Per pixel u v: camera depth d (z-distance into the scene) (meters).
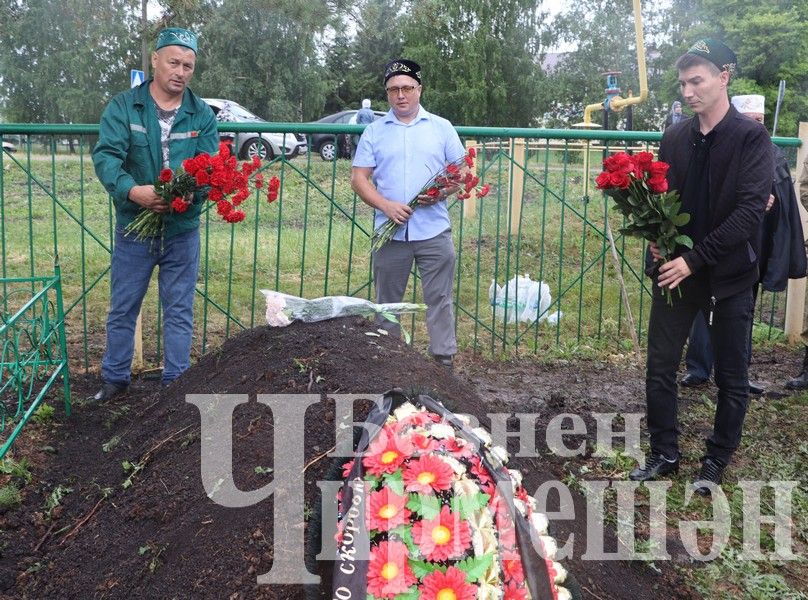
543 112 38.75
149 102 4.70
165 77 4.65
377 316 4.95
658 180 3.92
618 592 3.29
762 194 3.92
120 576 3.04
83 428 4.65
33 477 4.05
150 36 8.00
